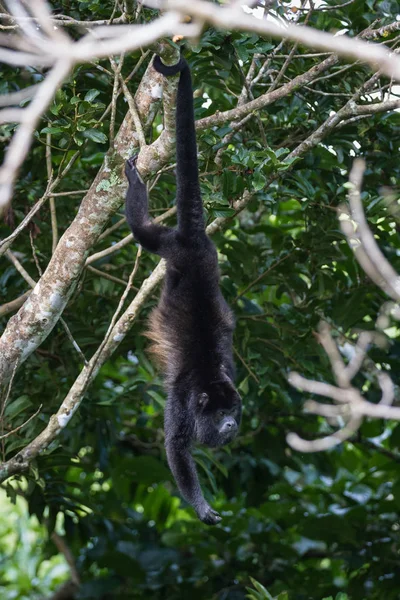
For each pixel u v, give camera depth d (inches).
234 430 368.2
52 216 437.1
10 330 372.5
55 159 506.6
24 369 479.8
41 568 770.2
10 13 376.8
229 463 560.4
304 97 458.3
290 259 482.6
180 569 579.8
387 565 554.3
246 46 383.6
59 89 351.9
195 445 478.9
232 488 571.2
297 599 552.4
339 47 163.9
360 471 682.8
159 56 325.4
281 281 490.6
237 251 489.1
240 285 500.7
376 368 510.0
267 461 568.7
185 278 371.9
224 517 580.4
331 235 464.8
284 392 493.4
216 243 493.7
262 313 511.8
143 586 572.7
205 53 447.5
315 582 562.6
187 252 363.3
